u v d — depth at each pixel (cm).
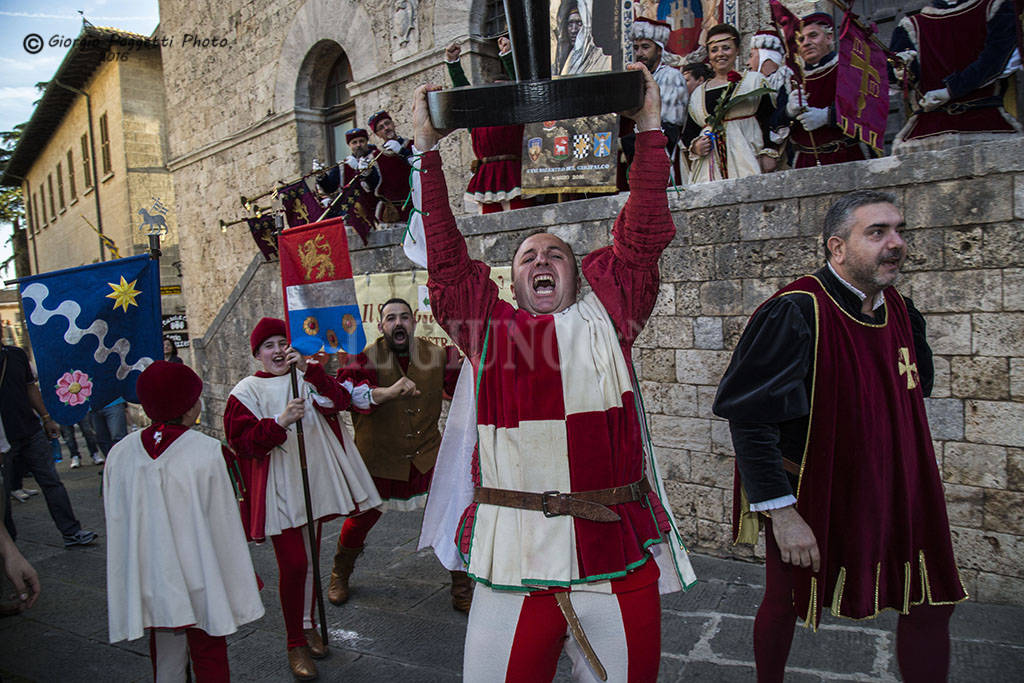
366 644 354
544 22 149
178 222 898
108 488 273
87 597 449
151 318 354
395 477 397
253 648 358
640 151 195
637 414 204
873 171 367
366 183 616
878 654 308
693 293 436
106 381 347
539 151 477
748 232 412
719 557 435
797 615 222
